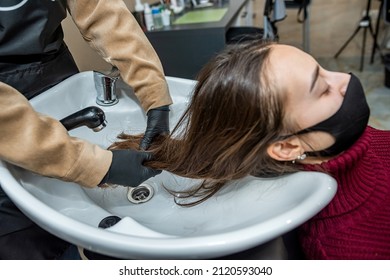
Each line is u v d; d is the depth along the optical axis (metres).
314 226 0.53
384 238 0.49
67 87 0.74
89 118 0.61
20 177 0.51
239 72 0.47
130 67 0.68
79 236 0.39
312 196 0.41
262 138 0.47
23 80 0.65
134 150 0.58
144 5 1.50
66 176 0.48
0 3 0.54
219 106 0.49
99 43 0.70
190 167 0.57
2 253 0.60
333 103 0.47
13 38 0.59
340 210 0.51
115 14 0.67
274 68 0.46
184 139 0.57
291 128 0.47
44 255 0.67
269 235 0.37
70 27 0.95
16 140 0.44
